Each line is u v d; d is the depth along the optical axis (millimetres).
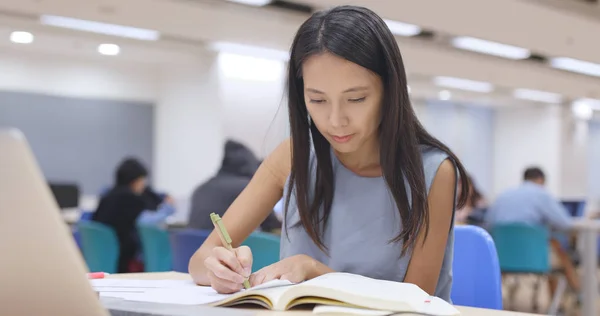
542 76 9484
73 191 7855
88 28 7133
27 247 664
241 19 6648
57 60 8898
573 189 12391
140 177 4941
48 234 671
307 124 1343
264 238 2006
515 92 11031
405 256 1295
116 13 6496
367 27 1166
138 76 9547
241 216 1433
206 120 8930
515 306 6180
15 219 657
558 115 12242
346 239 1347
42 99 8797
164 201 7363
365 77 1159
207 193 3395
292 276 1181
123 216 4711
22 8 6348
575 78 9672
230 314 836
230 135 8781
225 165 3430
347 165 1374
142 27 6984
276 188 1470
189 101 9203
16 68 8609
